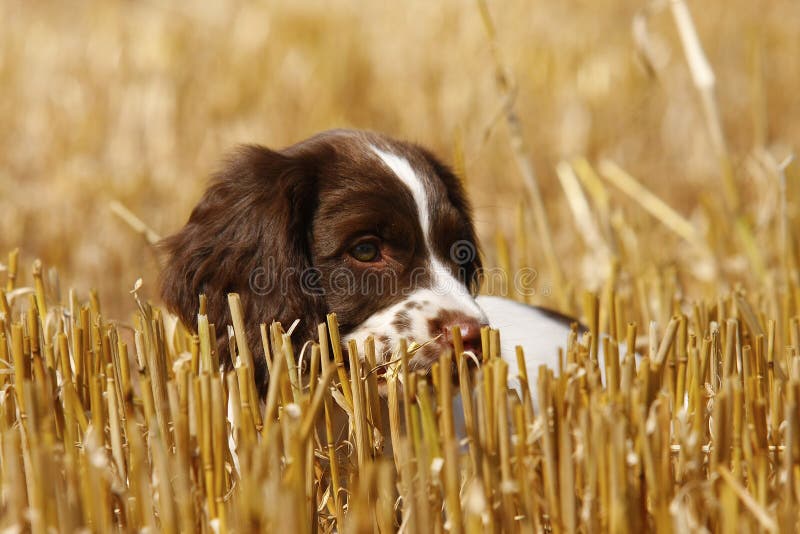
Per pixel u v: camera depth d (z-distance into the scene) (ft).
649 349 14.51
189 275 15.47
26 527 12.17
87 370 14.42
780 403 14.10
